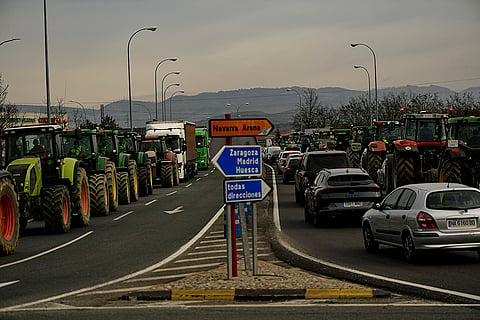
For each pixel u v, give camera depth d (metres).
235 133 13.20
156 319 10.12
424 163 29.16
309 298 11.66
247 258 13.94
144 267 15.60
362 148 48.38
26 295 12.45
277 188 43.16
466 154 24.98
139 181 40.50
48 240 21.42
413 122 29.45
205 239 20.55
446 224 14.49
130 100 60.19
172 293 11.99
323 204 22.41
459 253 16.61
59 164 23.38
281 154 59.12
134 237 21.59
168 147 54.81
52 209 22.53
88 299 11.97
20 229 23.88
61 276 14.62
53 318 10.28
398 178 29.47
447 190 14.95
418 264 14.93
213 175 65.94
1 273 15.20
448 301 10.91
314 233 21.48
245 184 13.15
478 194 14.90
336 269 14.38
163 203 35.03
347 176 22.69
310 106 113.50
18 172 21.77
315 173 28.03
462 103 69.19
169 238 21.05
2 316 10.47
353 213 22.31
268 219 25.98
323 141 59.97
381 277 13.26
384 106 91.69
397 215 15.60
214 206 32.22
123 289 12.91
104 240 21.05
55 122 26.27
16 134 23.30
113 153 35.12
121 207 33.59
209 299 11.78
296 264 15.23
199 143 78.62
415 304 10.79
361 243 18.98
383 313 10.16
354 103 102.12
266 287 12.14
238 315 10.33
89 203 26.31
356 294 11.60
